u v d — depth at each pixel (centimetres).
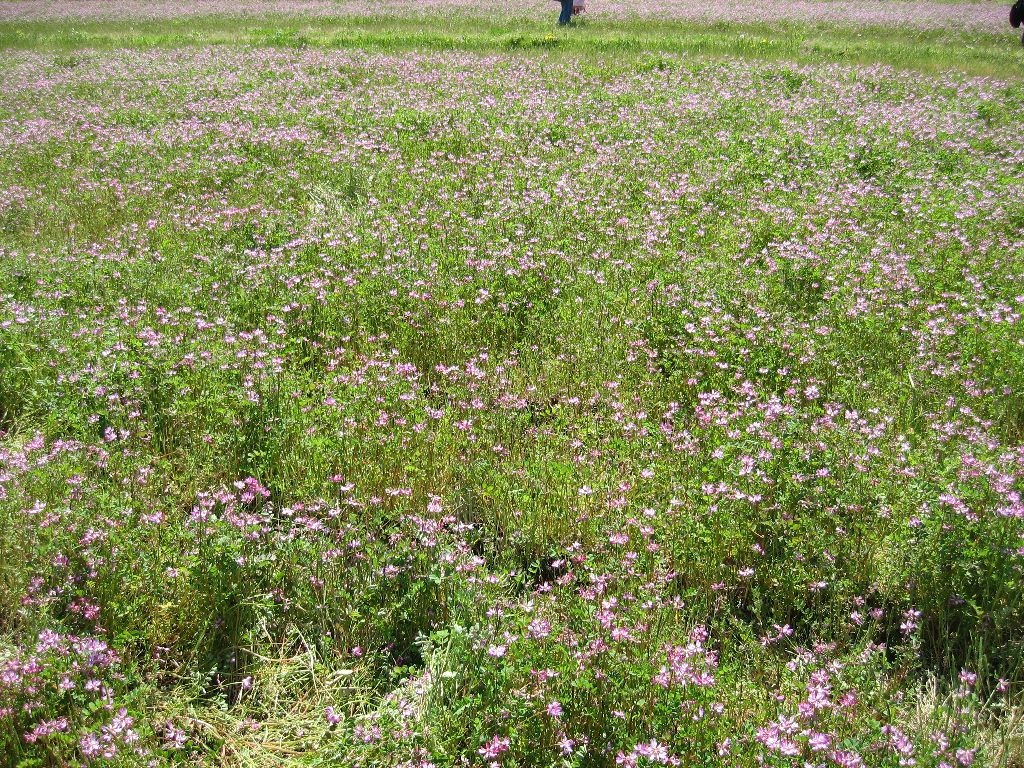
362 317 731
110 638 390
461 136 1346
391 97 1661
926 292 784
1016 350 635
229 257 869
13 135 1444
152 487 489
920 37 2780
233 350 636
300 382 614
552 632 372
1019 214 988
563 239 889
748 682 365
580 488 494
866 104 1641
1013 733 348
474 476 509
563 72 1973
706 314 720
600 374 642
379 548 433
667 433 556
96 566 407
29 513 430
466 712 346
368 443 533
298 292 755
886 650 411
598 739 339
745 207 1027
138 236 941
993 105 1630
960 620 412
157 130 1443
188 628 404
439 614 414
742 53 2309
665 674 344
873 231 942
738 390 591
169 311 734
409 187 1078
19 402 599
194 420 565
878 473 491
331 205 1055
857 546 450
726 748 320
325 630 414
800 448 498
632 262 841
